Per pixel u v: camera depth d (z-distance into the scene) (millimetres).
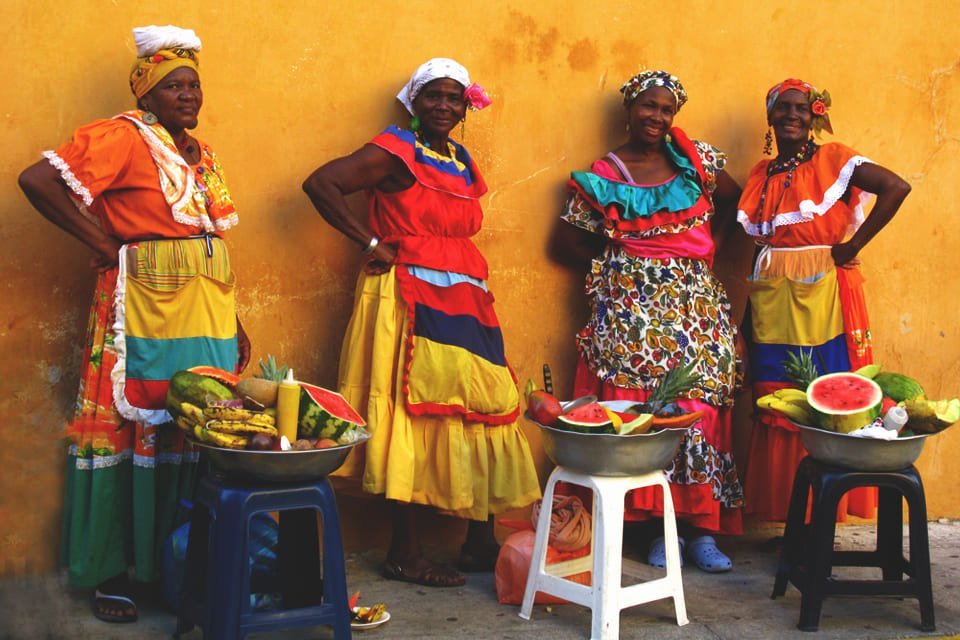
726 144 4988
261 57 4285
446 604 3943
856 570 4484
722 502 4594
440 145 4266
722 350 4531
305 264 4406
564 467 3707
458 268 4172
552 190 4746
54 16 4020
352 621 3676
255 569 3691
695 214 4520
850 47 5113
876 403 3695
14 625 2984
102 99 4090
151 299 3627
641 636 3648
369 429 4043
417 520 4559
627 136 4832
